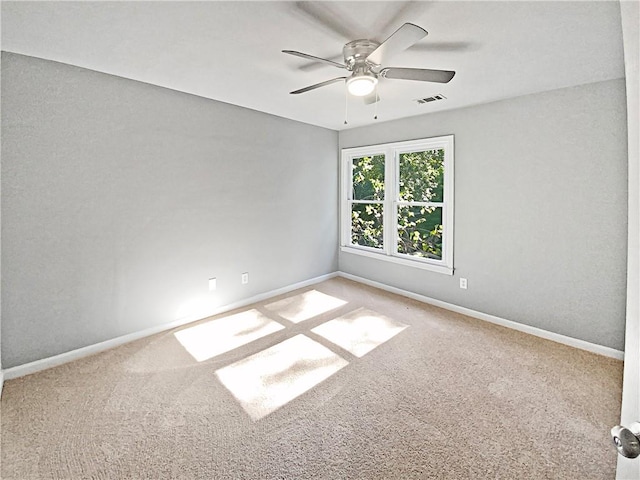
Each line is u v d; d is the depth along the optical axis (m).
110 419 2.06
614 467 1.69
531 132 3.09
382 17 1.81
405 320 3.56
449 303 3.87
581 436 1.90
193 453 1.81
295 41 2.10
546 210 3.06
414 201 4.22
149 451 1.82
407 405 2.19
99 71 2.67
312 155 4.62
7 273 2.41
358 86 2.11
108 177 2.82
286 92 3.15
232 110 3.67
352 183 5.01
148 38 2.06
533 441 1.87
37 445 1.84
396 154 4.38
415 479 1.64
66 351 2.70
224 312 3.77
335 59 2.37
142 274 3.10
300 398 2.27
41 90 2.44
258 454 1.80
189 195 3.38
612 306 2.76
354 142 4.76
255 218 4.01
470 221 3.60
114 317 2.95
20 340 2.48
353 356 2.82
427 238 4.11
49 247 2.56
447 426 2.00
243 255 3.92
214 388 2.38
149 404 2.20
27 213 2.45
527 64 2.40
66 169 2.60
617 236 2.71
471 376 2.52
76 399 2.24
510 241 3.31
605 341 2.81
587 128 2.79
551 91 2.95
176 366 2.66
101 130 2.75
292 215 4.44
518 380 2.46
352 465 1.73
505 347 2.96
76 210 2.67
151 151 3.07
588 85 2.76
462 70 2.51
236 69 2.57
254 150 3.92
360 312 3.78
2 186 2.34
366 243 4.86
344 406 2.19
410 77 2.12
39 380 2.44
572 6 1.69
